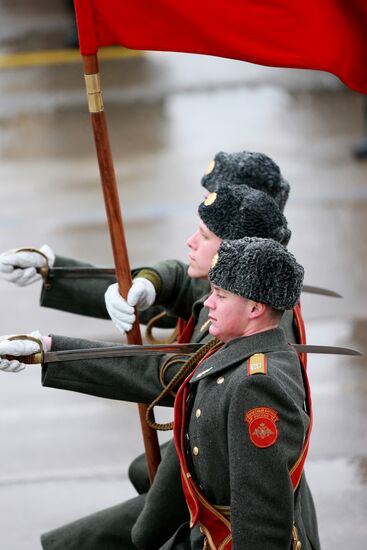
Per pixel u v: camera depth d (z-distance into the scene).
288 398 10.38
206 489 11.22
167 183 38.78
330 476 20.03
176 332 14.68
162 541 12.55
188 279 14.05
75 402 23.56
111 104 49.34
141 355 12.13
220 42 12.26
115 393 12.27
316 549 12.73
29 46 60.16
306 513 12.37
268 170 13.32
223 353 11.06
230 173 13.31
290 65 12.38
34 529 18.84
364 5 12.05
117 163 41.47
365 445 21.12
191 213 35.56
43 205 37.50
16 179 40.53
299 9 12.12
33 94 51.94
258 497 10.23
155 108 48.41
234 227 12.23
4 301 29.41
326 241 32.66
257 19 12.17
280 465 10.23
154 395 12.17
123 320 12.60
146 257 31.91
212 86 51.22
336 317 27.22
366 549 17.73
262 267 10.60
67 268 14.38
